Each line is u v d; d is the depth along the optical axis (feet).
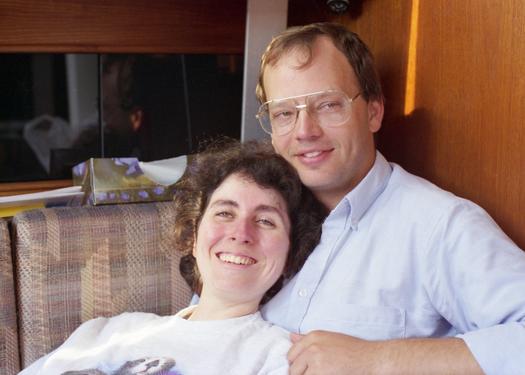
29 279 4.88
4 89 6.33
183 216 4.84
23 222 4.88
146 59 6.77
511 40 4.39
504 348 3.64
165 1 6.70
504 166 4.50
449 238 4.18
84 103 6.63
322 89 4.42
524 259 4.00
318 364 3.93
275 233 4.46
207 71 7.03
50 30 6.36
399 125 5.57
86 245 4.99
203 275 4.56
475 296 4.00
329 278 4.49
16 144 6.47
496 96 4.53
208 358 4.25
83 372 4.31
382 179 4.58
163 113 6.92
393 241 4.39
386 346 3.87
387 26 5.63
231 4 6.95
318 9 6.49
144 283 5.17
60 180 6.63
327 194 4.74
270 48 4.61
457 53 4.85
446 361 3.73
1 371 4.86
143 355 4.36
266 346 4.27
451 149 4.98
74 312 4.99
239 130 7.11
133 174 5.45
